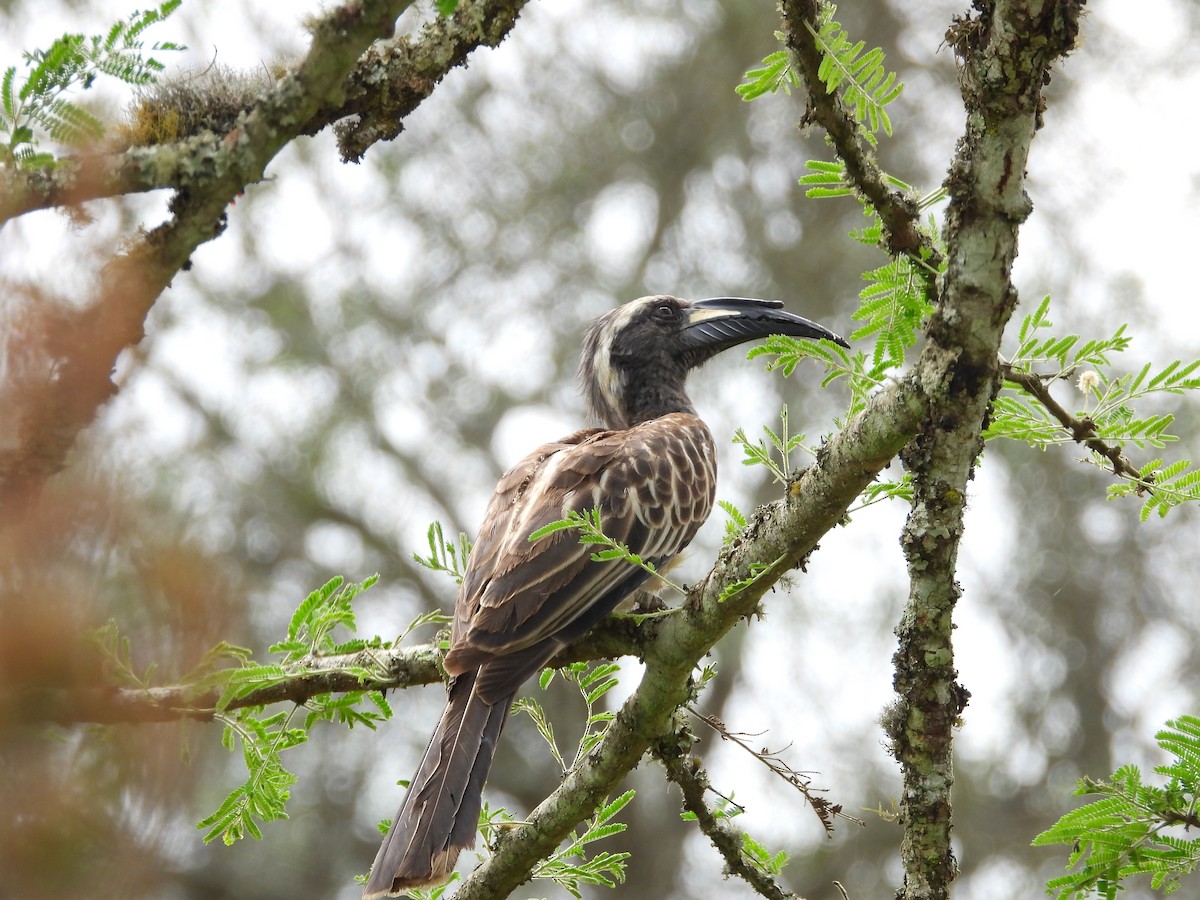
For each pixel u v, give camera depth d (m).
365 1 6.13
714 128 24.70
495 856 8.34
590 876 8.67
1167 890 7.55
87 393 4.60
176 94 6.35
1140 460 19.78
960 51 5.92
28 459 4.49
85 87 5.82
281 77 6.55
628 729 7.99
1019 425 7.47
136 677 4.62
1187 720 7.22
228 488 22.58
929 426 6.29
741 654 22.11
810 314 24.06
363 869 21.77
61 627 4.09
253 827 7.96
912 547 6.48
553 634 8.63
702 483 10.31
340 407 23.67
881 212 7.06
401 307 24.19
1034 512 22.59
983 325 6.05
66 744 4.11
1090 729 22.08
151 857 3.98
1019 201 5.93
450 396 24.22
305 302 23.78
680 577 21.22
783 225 24.55
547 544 8.80
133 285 5.36
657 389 12.61
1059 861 21.05
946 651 6.60
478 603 8.80
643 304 12.80
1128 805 7.34
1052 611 22.45
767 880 8.31
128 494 4.38
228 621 4.57
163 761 4.17
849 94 6.75
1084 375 7.43
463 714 8.41
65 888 3.82
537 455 10.52
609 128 24.53
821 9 6.55
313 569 22.91
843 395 22.33
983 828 21.59
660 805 23.25
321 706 8.13
